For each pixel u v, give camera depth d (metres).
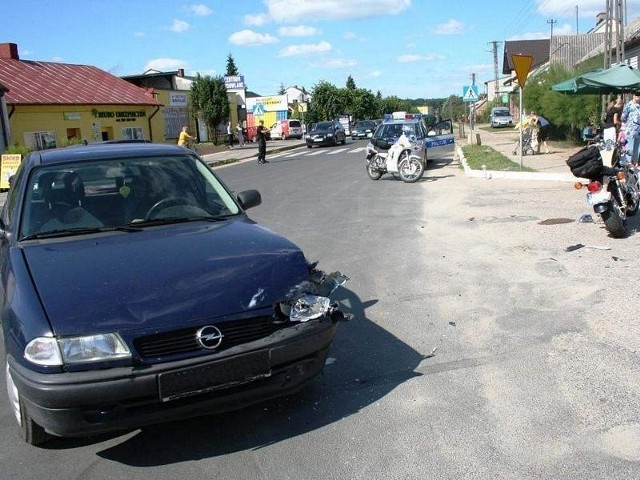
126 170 5.02
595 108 22.84
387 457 3.48
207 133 45.47
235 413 4.07
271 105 59.78
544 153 21.50
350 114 76.62
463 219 10.45
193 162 5.35
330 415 3.99
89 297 3.42
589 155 7.85
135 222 4.59
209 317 3.46
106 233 4.41
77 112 30.28
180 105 42.38
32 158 5.17
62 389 3.17
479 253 8.00
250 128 54.88
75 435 3.29
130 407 3.34
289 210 12.66
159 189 4.92
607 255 7.36
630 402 3.92
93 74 35.22
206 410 3.50
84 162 5.01
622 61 19.28
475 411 3.94
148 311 3.39
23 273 3.70
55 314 3.30
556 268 7.00
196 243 4.12
